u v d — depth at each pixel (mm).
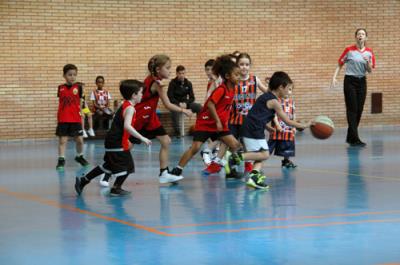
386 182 11156
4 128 21125
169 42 22812
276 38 24016
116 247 6770
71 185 11305
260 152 10562
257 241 6945
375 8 25078
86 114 21391
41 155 16703
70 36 21734
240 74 11570
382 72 25312
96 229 7656
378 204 9102
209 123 11234
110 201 9586
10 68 21125
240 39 23594
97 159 15516
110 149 10023
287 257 6297
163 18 22719
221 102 11219
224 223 7898
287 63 24203
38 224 8008
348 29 24828
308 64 24453
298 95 24391
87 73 22000
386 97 25438
